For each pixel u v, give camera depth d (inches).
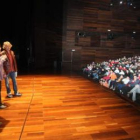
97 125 104.0
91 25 416.8
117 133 95.3
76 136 91.2
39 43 372.2
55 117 113.6
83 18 407.8
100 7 420.8
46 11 371.2
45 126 101.0
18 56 470.9
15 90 155.7
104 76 242.5
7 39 449.1
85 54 417.7
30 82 216.8
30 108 128.2
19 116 113.8
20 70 327.9
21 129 96.8
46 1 369.7
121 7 441.7
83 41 412.8
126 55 461.7
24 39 454.9
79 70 366.3
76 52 408.5
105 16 428.5
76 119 111.4
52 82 220.8
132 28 461.1
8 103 137.5
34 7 365.7
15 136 89.6
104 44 435.2
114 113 123.3
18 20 438.9
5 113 118.1
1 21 433.7
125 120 112.0
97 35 425.4
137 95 159.0
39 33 370.3
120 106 138.6
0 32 440.5
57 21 387.9
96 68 301.4
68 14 395.5
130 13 453.4
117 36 446.9
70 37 401.7
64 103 141.5
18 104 135.9
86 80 242.1
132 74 223.9
